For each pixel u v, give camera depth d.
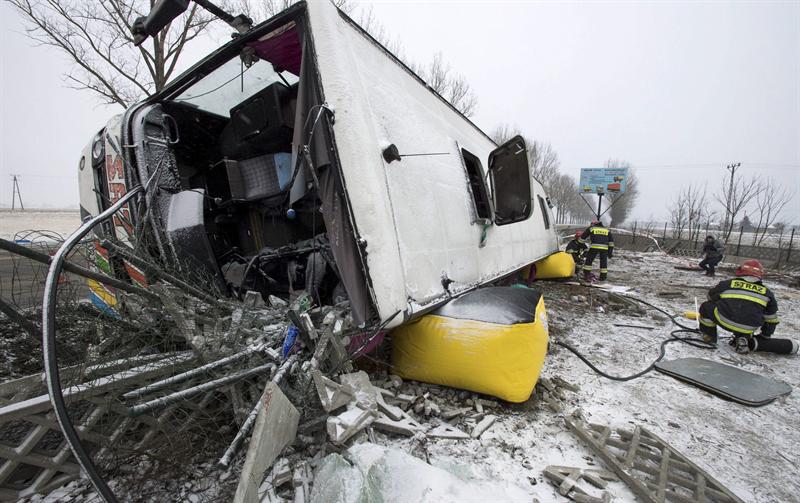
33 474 1.73
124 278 2.77
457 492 1.64
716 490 1.99
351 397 2.05
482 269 3.81
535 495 1.89
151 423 1.82
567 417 2.54
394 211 2.43
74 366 1.72
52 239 2.06
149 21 2.98
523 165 3.45
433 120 3.56
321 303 2.98
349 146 2.14
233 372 1.94
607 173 21.97
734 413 2.93
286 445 1.75
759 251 14.35
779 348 4.22
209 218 3.50
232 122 3.33
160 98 3.17
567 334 4.79
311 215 3.40
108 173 3.27
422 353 2.67
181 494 1.70
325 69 2.17
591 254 9.41
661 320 5.62
